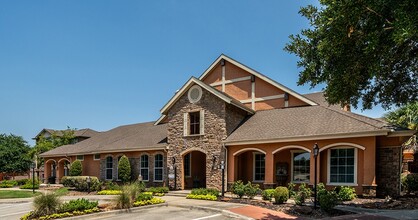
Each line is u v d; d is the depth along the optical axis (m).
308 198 14.74
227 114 20.09
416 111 21.78
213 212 13.47
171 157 21.94
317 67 10.12
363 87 10.60
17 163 42.31
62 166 32.41
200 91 21.05
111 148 25.98
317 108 19.67
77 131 48.06
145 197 15.42
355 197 15.05
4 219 13.12
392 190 15.05
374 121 16.50
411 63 10.47
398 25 6.79
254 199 15.91
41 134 50.28
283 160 18.78
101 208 13.92
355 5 7.57
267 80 22.58
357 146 15.39
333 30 8.34
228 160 19.50
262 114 21.45
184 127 21.53
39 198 12.59
